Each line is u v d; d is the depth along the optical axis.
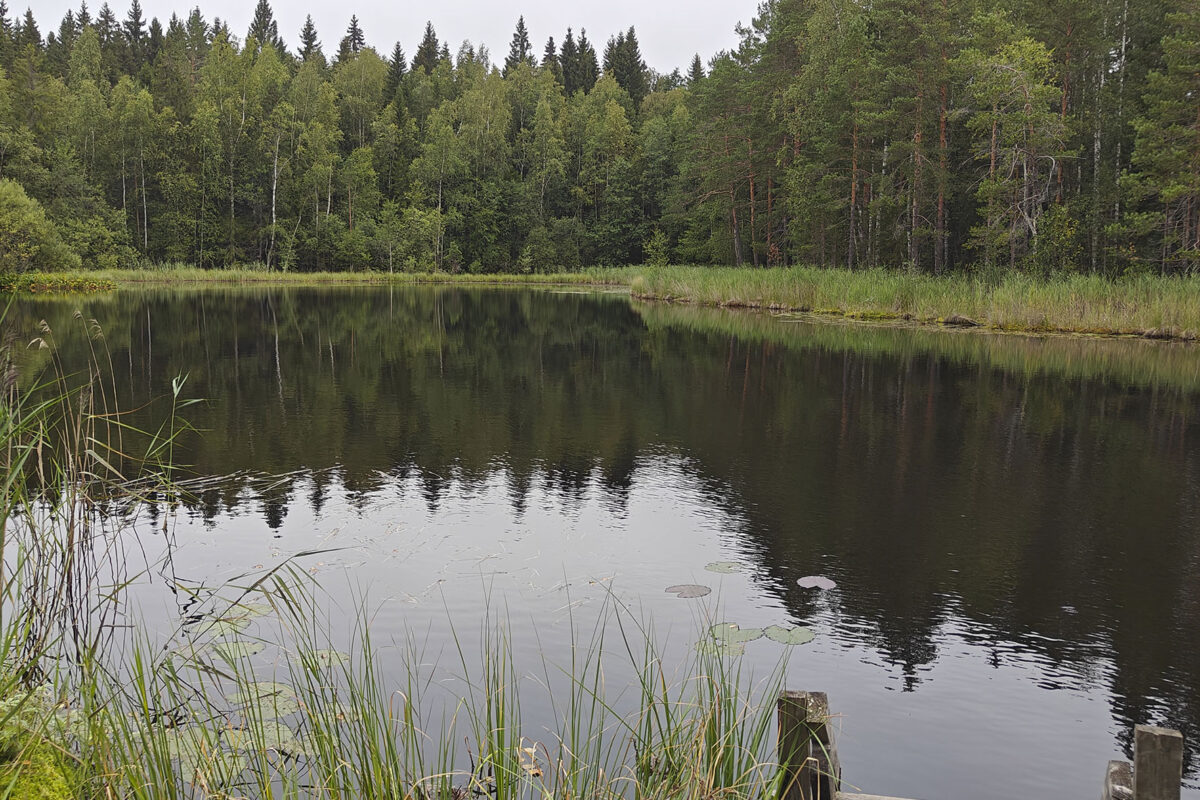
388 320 26.31
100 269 50.06
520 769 3.04
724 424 10.81
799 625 4.88
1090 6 30.02
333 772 2.79
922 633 4.84
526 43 105.88
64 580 4.48
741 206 47.19
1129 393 13.30
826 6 41.88
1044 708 4.03
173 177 57.41
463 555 5.86
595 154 72.56
